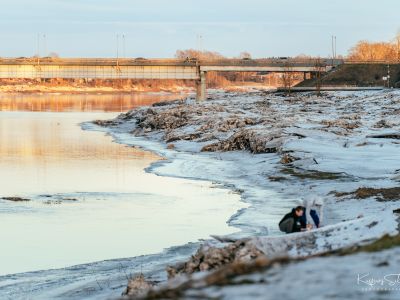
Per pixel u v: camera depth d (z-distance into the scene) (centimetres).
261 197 5553
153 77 19612
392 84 19888
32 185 6344
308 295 1229
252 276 1398
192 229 4400
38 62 19225
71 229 4453
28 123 14988
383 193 4747
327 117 11531
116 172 7294
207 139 10125
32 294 2875
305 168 6675
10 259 3672
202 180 6662
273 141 8300
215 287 1336
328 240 2427
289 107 14450
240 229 4309
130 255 3731
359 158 6944
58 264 3556
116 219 4775
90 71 19488
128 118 15488
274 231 4166
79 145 10350
